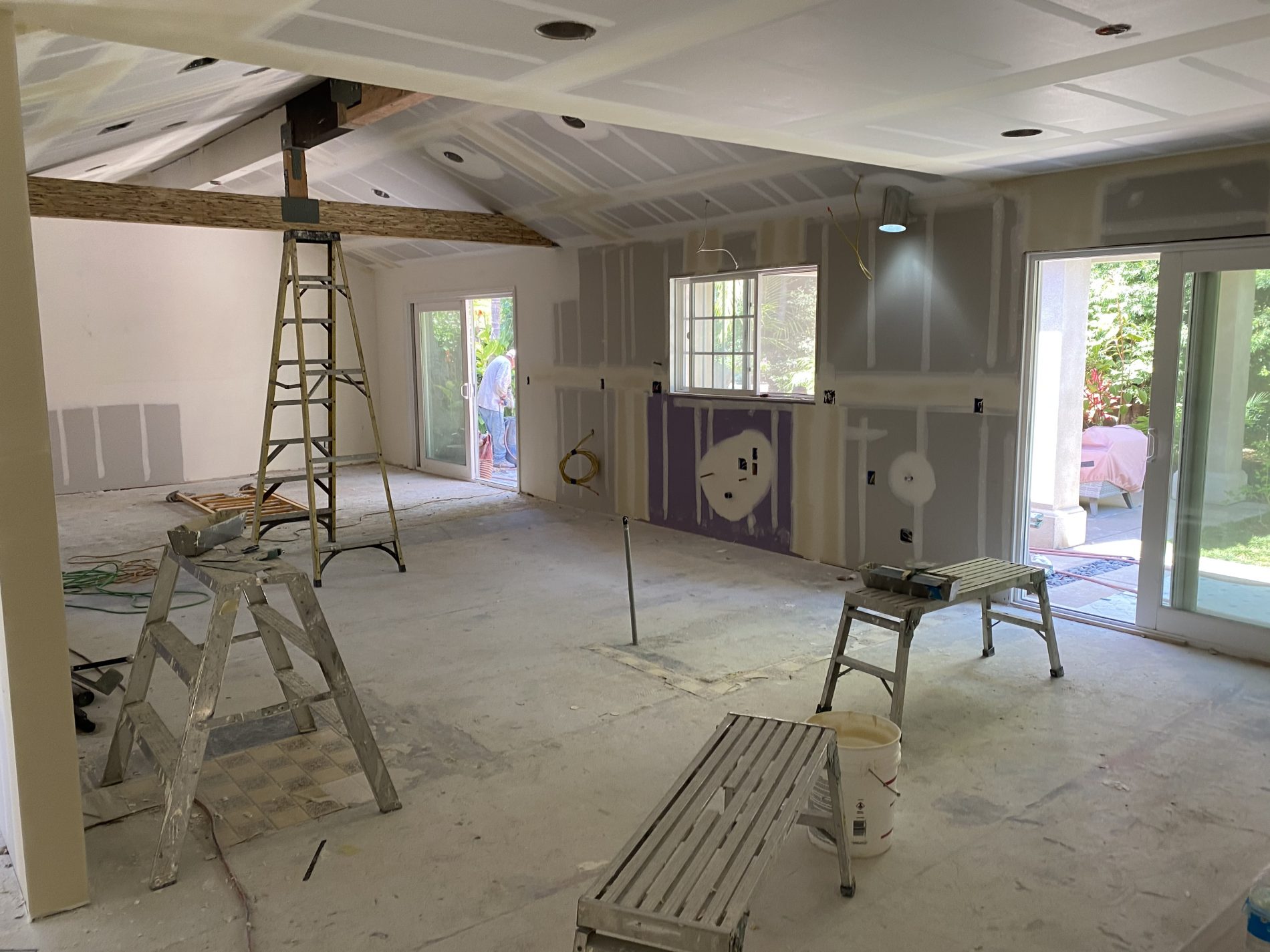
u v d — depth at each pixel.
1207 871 2.46
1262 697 3.62
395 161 6.36
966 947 2.16
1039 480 6.17
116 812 2.82
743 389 6.29
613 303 7.12
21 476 2.21
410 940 2.21
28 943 2.21
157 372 8.70
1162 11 2.11
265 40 2.31
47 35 2.25
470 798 2.89
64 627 2.29
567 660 4.11
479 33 2.26
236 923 2.28
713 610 4.84
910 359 5.15
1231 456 4.01
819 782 2.51
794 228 5.67
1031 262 4.53
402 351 9.79
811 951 2.15
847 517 5.64
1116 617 4.60
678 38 2.30
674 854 1.80
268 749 3.24
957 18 2.15
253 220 5.99
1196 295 4.02
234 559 2.77
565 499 7.88
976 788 2.92
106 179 7.30
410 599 5.09
